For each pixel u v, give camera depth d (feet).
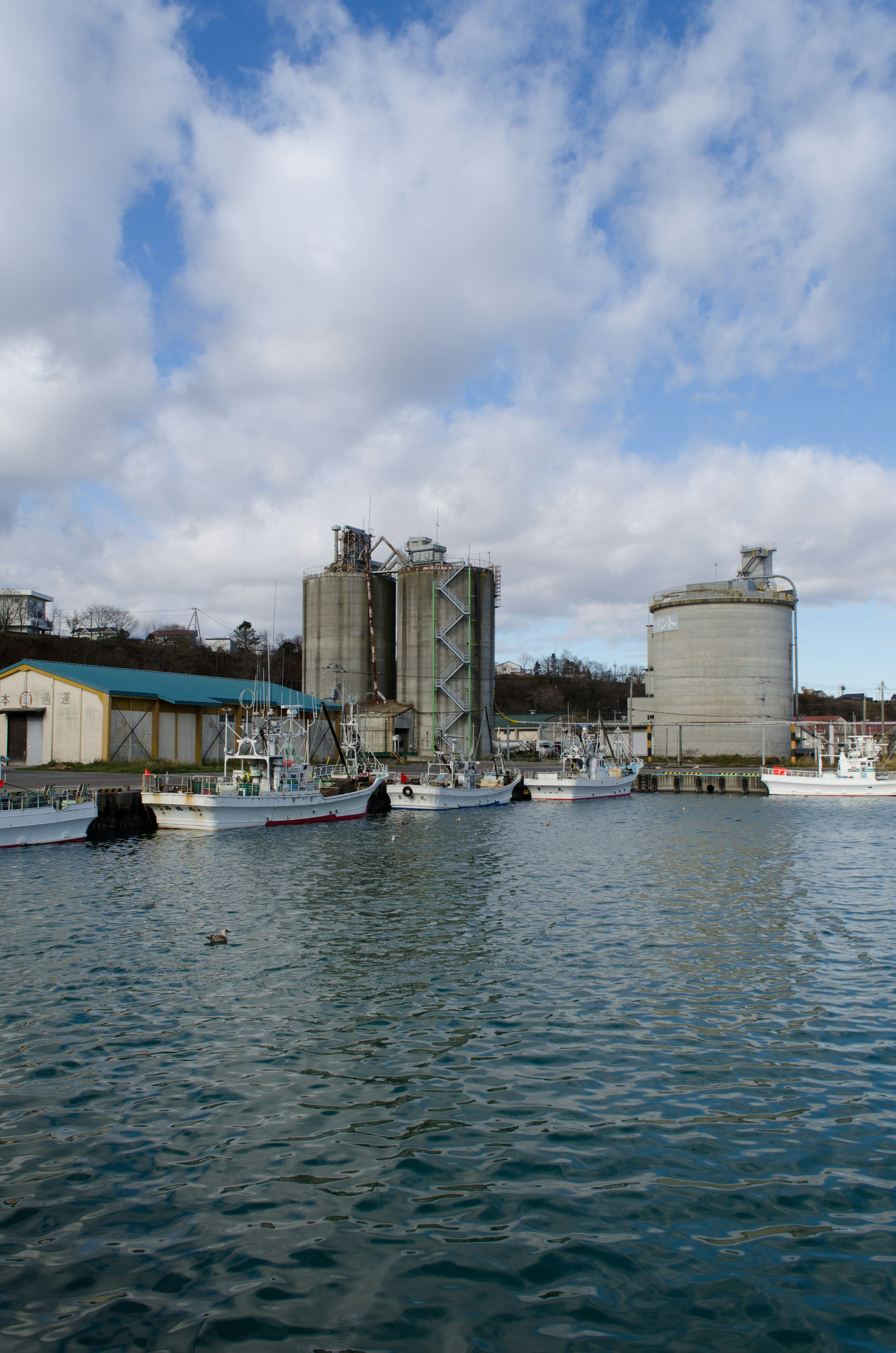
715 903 110.73
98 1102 51.80
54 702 264.72
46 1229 39.19
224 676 581.94
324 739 341.21
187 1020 65.72
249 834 182.91
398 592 387.14
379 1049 60.44
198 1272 36.32
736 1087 54.65
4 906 106.11
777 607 417.49
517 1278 36.09
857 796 305.53
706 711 417.08
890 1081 55.52
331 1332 32.83
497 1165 45.06
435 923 97.96
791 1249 38.11
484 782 271.49
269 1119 49.90
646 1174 44.24
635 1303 34.60
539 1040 62.28
